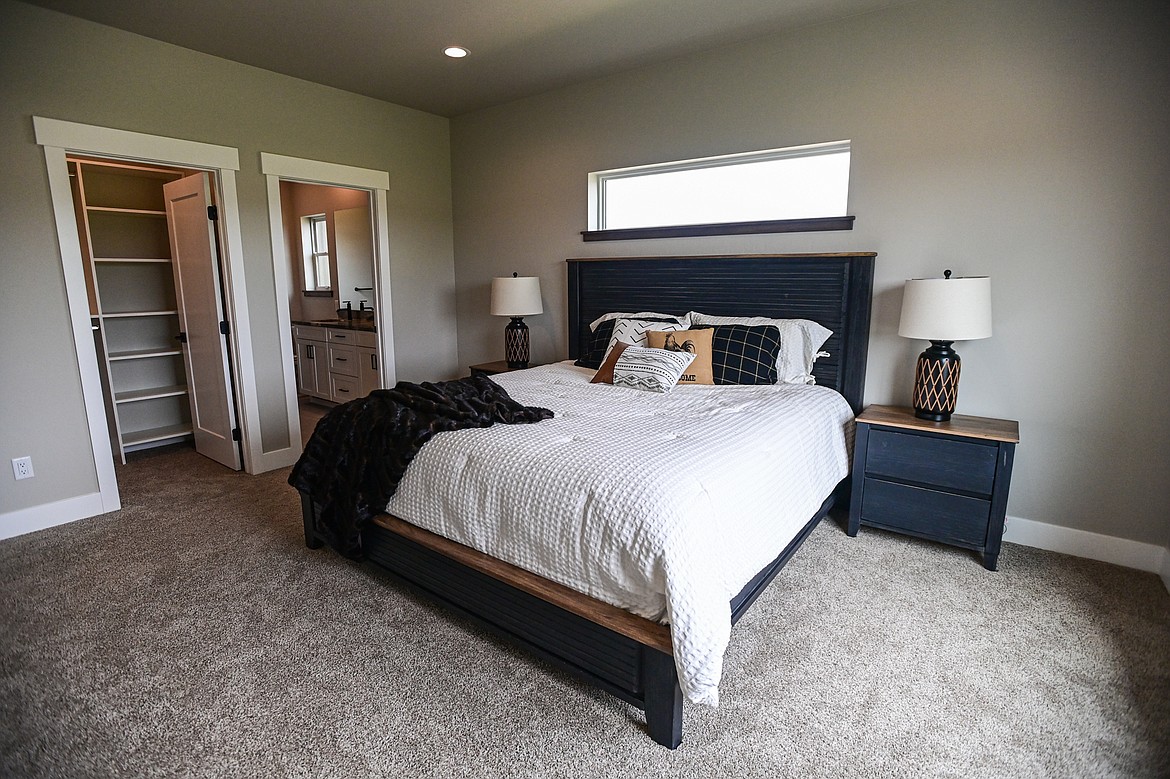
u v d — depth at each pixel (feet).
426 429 7.28
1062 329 8.86
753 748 5.31
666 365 10.15
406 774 5.04
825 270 10.62
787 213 11.46
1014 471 9.48
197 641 6.90
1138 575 8.42
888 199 10.02
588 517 5.59
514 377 11.57
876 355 10.49
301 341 20.01
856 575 8.36
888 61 9.73
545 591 5.89
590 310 13.97
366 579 8.36
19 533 9.77
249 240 12.37
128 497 11.48
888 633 6.99
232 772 5.06
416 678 6.26
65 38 9.65
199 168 11.62
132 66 10.43
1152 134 7.95
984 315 8.53
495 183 15.49
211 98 11.51
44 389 9.88
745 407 8.57
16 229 9.40
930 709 5.76
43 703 5.88
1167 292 8.10
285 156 12.71
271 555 9.08
